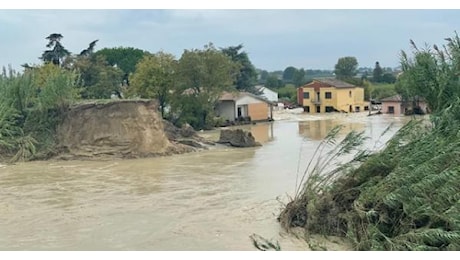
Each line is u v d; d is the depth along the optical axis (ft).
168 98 196.65
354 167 52.34
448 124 52.39
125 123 118.11
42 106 123.03
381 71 424.05
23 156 113.60
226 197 67.62
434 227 42.14
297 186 73.46
